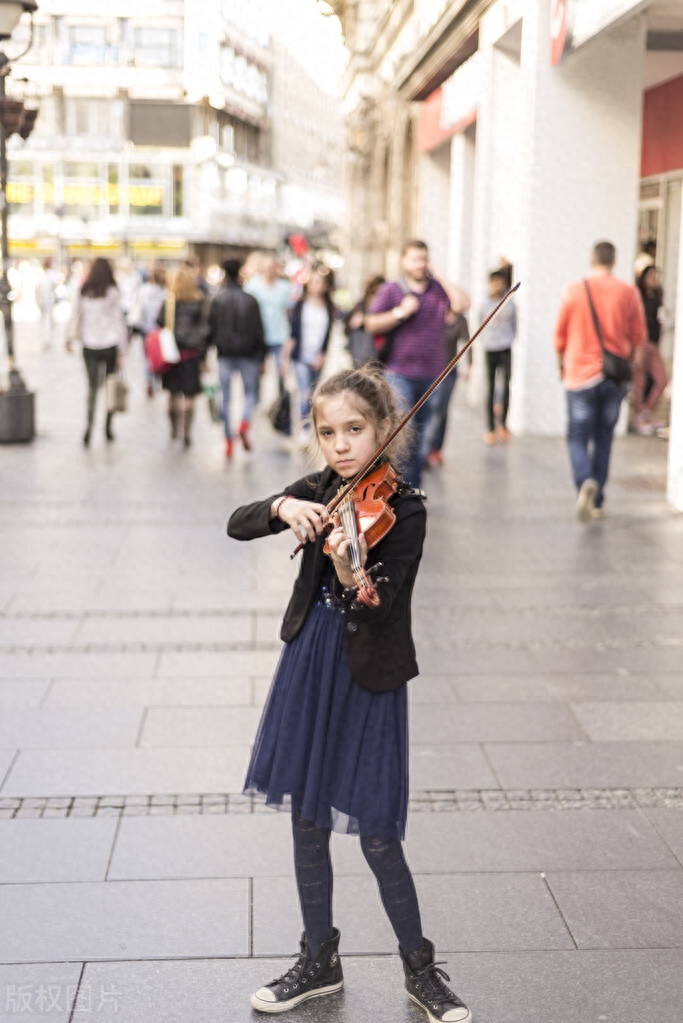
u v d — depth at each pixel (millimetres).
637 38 12805
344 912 3514
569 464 11383
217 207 59438
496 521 8828
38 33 48875
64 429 13672
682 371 9195
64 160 57656
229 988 3133
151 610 6547
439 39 18078
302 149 75000
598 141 12992
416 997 3035
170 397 12594
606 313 8586
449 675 5523
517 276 13508
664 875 3717
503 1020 3000
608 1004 3064
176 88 51375
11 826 3992
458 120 18688
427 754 4625
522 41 13359
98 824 4020
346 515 2756
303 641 2967
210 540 8227
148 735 4781
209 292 18531
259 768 3029
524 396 13422
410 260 8820
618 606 6656
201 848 3863
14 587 6973
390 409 2936
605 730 4879
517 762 4559
